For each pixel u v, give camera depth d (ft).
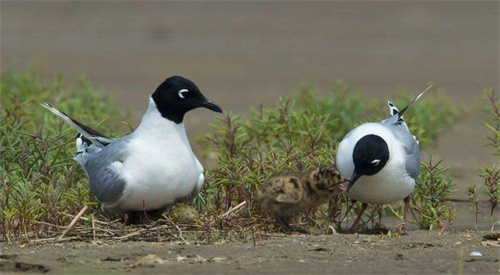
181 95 41.01
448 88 88.07
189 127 73.72
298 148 46.75
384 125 43.52
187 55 103.14
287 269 34.17
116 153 41.34
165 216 40.47
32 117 56.85
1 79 68.59
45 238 38.91
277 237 40.16
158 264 34.76
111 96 66.90
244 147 49.60
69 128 48.93
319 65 98.58
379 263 35.27
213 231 40.06
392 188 41.83
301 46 107.45
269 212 42.14
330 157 46.11
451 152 66.18
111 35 110.93
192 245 37.81
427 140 65.10
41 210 40.60
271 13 121.70
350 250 37.37
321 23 117.39
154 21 117.08
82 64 97.25
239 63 99.76
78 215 39.78
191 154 41.98
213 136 54.24
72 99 62.75
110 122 63.72
